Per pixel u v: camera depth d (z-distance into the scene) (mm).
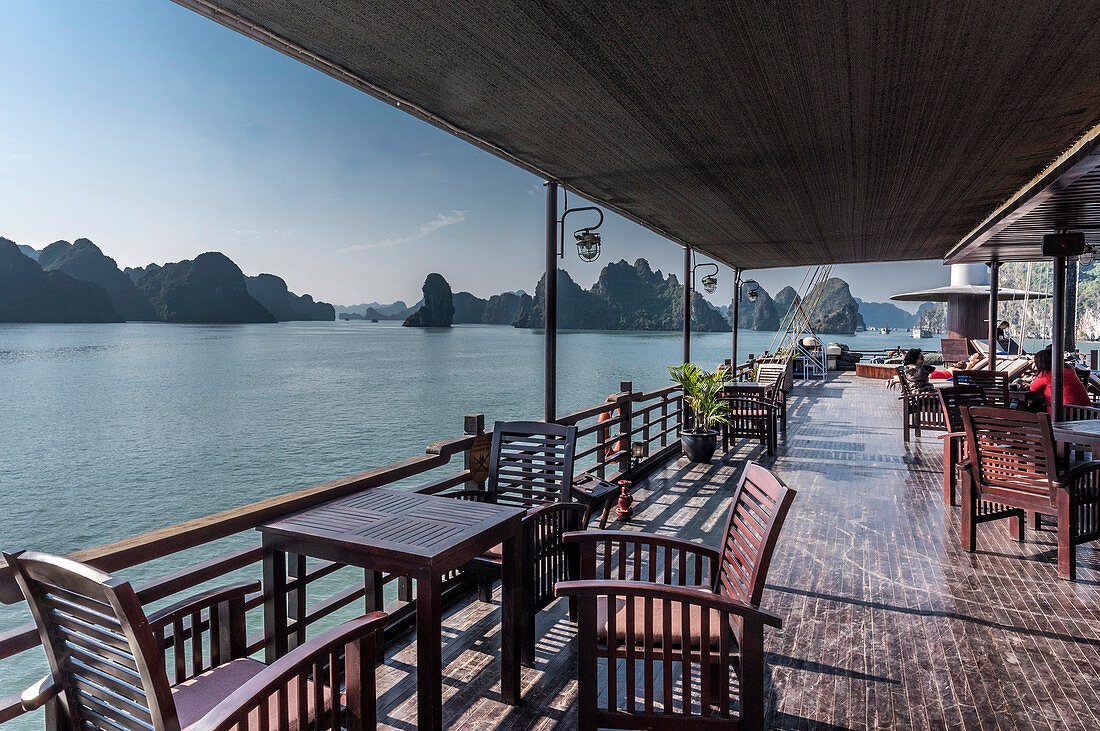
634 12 2283
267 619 2121
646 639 1676
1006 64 2678
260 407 45500
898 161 4188
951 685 2285
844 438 7805
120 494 22984
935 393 7203
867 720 2080
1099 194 4082
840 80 2873
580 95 3070
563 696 2252
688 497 5090
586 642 1695
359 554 1918
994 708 2137
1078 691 2229
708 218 6289
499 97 3104
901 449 7070
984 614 2875
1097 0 2137
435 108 3254
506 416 38719
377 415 40688
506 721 2102
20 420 41688
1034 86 2914
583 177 4664
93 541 18234
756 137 3723
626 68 2756
